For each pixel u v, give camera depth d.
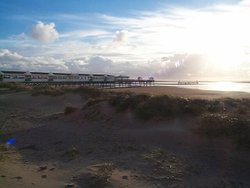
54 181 10.17
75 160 12.66
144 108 17.52
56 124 20.39
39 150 14.83
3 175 10.41
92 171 10.81
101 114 19.41
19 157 13.55
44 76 92.12
